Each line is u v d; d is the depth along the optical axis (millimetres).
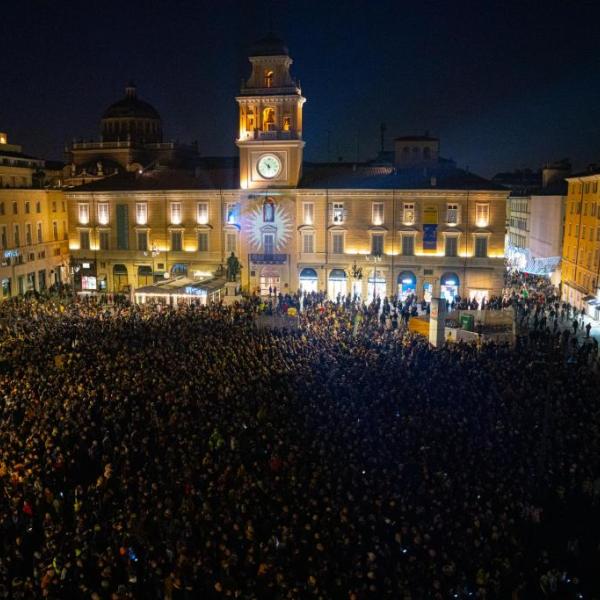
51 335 53406
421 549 24109
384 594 22062
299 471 29188
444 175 80000
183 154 106688
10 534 26922
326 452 30703
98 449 32375
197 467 29828
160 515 26266
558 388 39000
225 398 37500
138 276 86312
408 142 83812
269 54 79375
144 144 105062
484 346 49562
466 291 77500
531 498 28156
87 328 56344
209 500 27453
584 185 76875
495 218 75625
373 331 55094
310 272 81188
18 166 89812
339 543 24188
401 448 31344
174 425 34125
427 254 78000
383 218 78312
